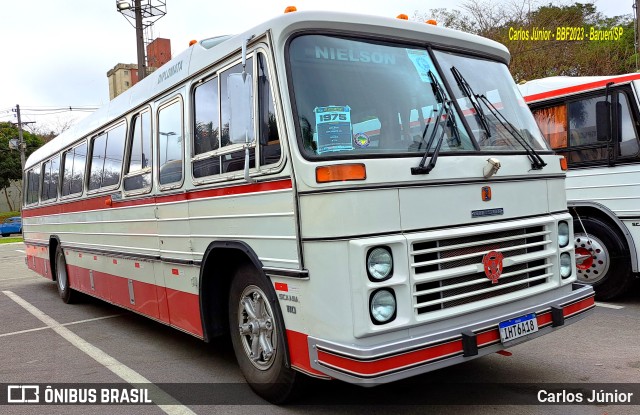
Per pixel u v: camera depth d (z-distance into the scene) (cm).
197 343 617
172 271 521
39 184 1056
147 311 589
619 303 680
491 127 416
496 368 467
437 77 404
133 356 575
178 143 497
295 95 353
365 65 379
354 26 381
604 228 673
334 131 349
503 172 389
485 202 377
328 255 326
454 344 335
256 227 387
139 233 591
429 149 359
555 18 2256
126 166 623
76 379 509
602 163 667
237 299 435
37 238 1082
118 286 673
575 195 696
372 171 327
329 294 327
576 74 2108
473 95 418
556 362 476
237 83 404
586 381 431
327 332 330
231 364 525
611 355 488
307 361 350
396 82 384
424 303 335
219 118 431
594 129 679
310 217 335
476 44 445
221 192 427
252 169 385
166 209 523
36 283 1269
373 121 363
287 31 360
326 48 370
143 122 579
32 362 575
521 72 2134
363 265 316
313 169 331
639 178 637
